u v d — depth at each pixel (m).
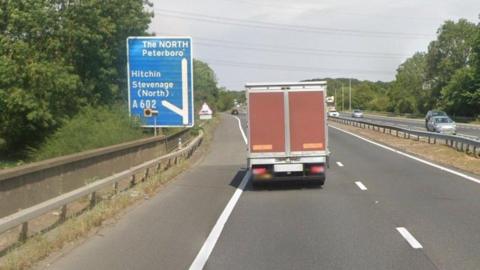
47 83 35.91
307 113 19.39
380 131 57.72
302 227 12.08
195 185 20.38
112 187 17.25
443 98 112.75
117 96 42.41
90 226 11.91
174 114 29.44
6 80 34.84
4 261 8.67
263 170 19.39
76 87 37.34
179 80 29.30
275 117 19.39
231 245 10.38
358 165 27.09
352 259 9.15
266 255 9.55
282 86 19.36
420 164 26.89
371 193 17.42
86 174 15.84
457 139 33.00
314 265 8.82
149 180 19.70
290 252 9.74
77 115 33.72
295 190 18.75
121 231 11.78
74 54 39.75
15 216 9.28
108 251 9.94
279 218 13.30
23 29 37.78
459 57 126.94
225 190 19.06
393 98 156.75
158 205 15.51
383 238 10.77
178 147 31.86
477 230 11.39
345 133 58.06
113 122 29.73
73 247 10.26
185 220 13.12
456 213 13.41
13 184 11.20
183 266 8.88
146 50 29.25
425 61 135.38
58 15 38.84
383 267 8.61
